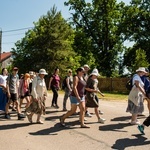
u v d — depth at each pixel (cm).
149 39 4506
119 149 641
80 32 4819
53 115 1083
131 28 4656
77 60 4581
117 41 4769
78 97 825
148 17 4516
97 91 929
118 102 1789
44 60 4250
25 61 4394
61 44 4325
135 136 759
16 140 703
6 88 964
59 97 2056
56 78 1305
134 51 4616
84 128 847
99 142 696
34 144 670
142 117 1062
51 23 4400
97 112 941
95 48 4894
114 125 898
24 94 1088
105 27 4716
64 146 658
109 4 4581
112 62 4819
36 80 888
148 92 826
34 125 878
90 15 4762
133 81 873
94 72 924
